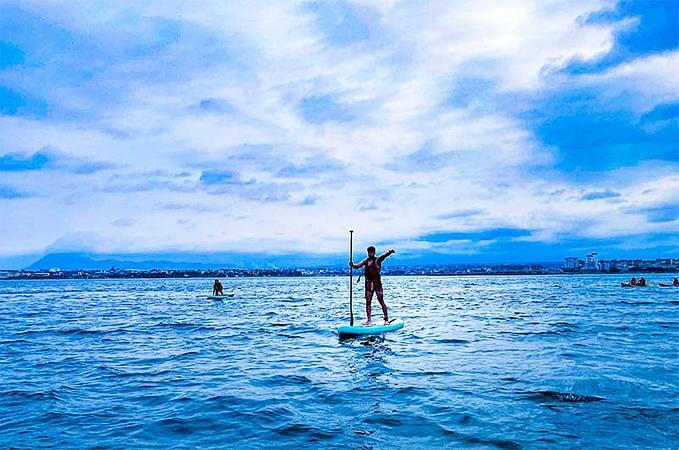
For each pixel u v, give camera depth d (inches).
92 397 328.8
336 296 1955.0
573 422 249.6
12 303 1723.7
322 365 430.0
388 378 367.9
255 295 2100.1
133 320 936.3
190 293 2534.5
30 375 408.2
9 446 235.1
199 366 437.4
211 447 229.5
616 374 357.4
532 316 878.4
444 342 548.7
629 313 930.7
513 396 301.9
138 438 244.2
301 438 238.2
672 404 278.7
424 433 240.5
